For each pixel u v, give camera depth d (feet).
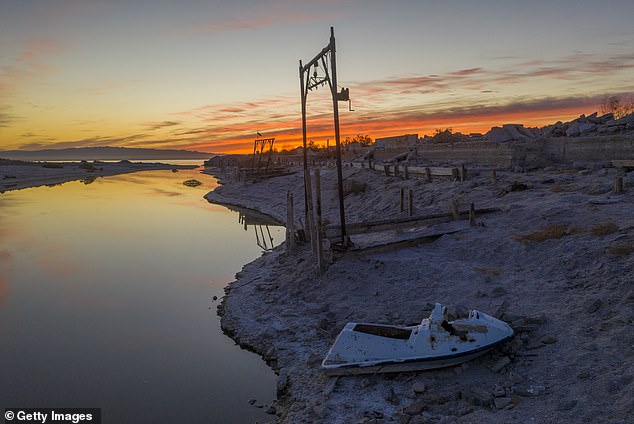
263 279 51.83
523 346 26.55
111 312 46.60
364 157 164.35
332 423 23.18
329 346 33.14
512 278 36.78
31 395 30.60
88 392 30.91
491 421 20.80
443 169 81.97
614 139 70.23
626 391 20.29
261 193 153.79
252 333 38.22
